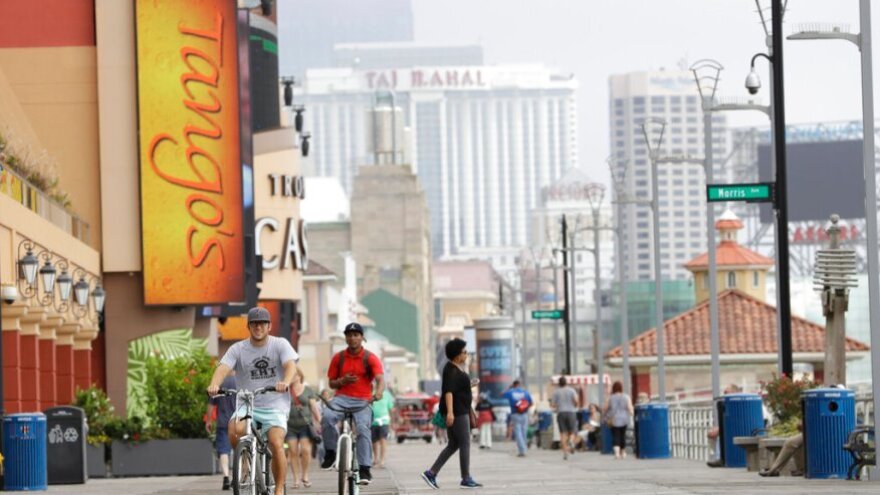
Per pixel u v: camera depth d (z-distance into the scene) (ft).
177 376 290.97
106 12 351.05
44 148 342.44
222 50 354.33
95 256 341.82
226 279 352.69
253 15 517.55
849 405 196.85
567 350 593.42
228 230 353.31
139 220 351.05
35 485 229.45
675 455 360.28
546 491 190.80
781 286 254.27
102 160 350.23
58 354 325.83
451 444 205.05
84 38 351.46
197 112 351.87
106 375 353.31
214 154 353.10
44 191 308.40
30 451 229.25
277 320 516.32
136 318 353.10
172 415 289.12
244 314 397.39
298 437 225.76
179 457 284.41
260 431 139.44
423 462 342.85
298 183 518.78
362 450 168.76
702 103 339.77
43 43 350.84
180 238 351.05
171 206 351.25
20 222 264.52
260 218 505.25
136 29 350.43
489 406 483.10
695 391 551.18
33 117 350.23
